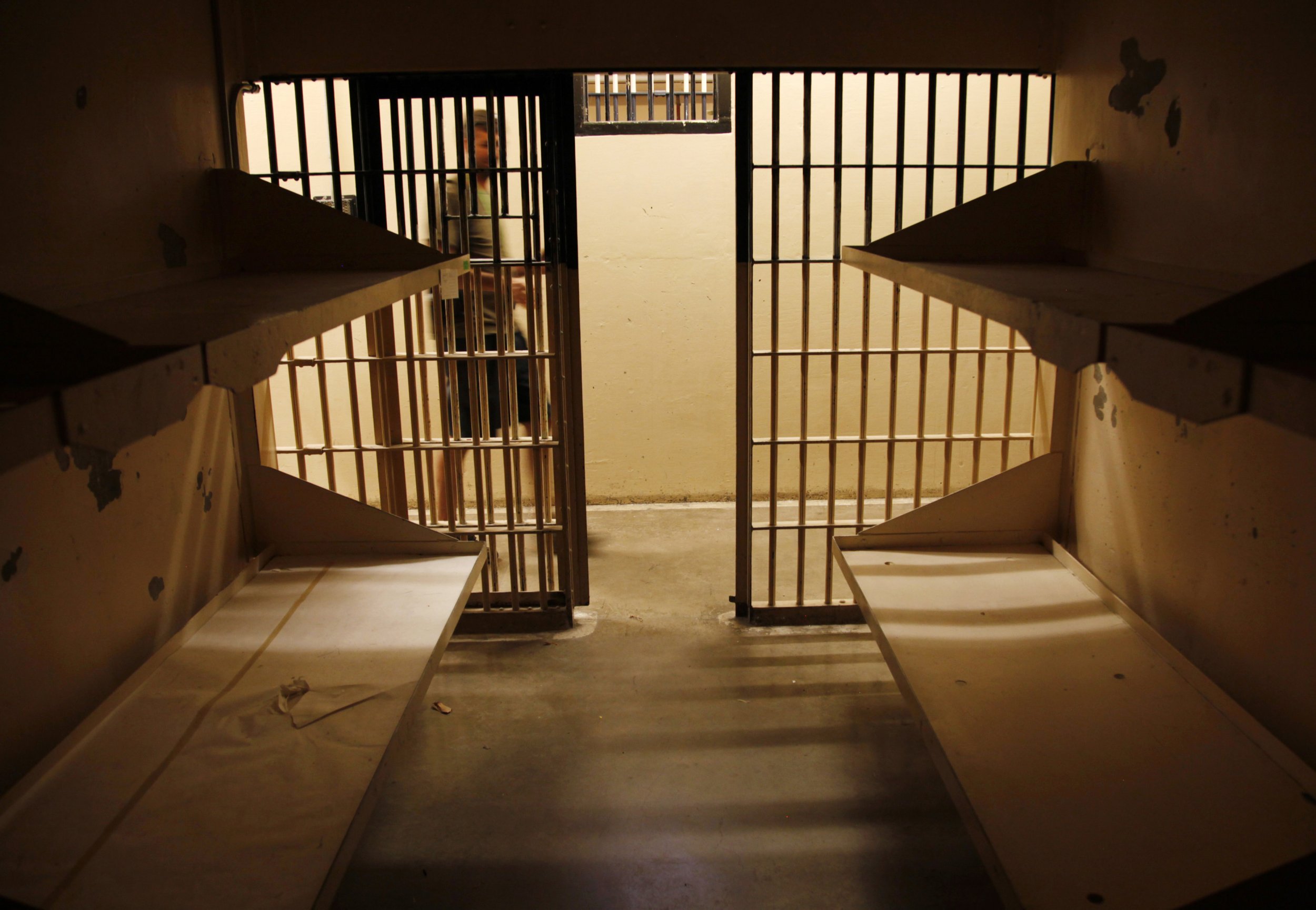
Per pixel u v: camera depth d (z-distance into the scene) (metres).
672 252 4.48
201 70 2.53
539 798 2.39
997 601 2.47
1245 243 1.89
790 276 4.48
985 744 1.81
